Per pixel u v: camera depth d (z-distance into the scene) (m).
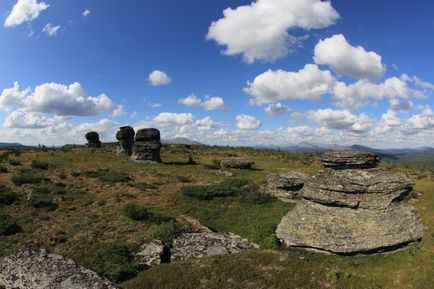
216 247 32.06
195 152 104.06
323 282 25.12
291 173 53.69
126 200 45.41
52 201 42.66
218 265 27.72
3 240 32.09
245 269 26.88
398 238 30.02
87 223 36.59
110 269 27.62
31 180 49.75
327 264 29.41
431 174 74.94
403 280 26.23
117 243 32.16
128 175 59.22
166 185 55.06
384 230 30.08
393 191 31.70
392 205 31.81
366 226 30.38
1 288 24.34
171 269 27.61
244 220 41.66
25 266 25.59
